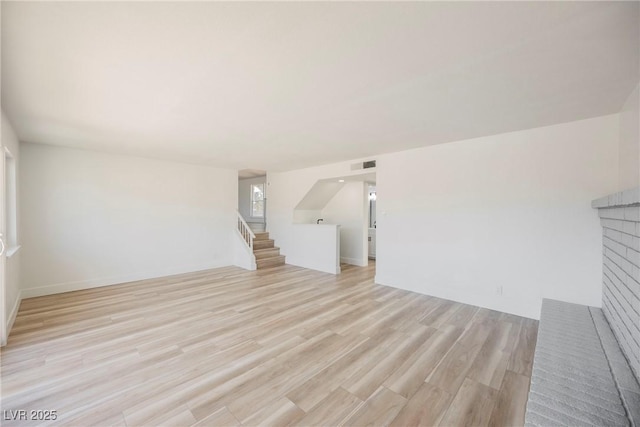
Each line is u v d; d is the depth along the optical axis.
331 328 3.08
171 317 3.37
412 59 1.80
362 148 4.33
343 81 2.11
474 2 1.28
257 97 2.40
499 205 3.54
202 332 2.96
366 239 6.82
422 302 3.93
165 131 3.42
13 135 3.34
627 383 1.45
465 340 2.79
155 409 1.80
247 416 1.75
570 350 1.81
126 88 2.22
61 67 1.89
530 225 3.31
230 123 3.10
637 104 2.18
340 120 3.00
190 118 2.93
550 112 2.74
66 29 1.48
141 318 3.33
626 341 1.75
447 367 2.31
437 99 2.43
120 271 4.97
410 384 2.09
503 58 1.78
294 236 6.78
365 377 2.17
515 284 3.44
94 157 4.66
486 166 3.64
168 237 5.61
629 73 1.95
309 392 1.99
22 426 1.65
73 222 4.46
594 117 2.88
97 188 4.70
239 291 4.51
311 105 2.57
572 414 1.24
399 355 2.50
